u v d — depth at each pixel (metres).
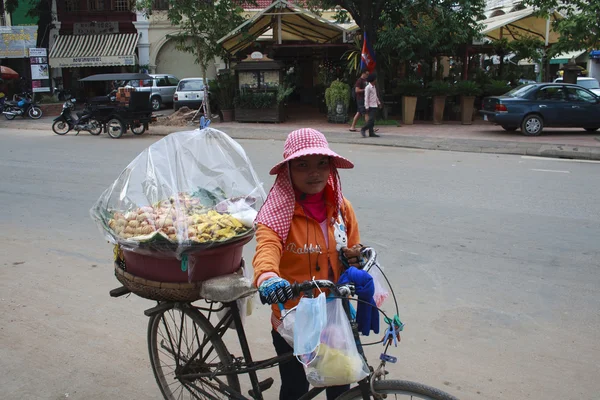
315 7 20.91
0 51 28.64
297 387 2.62
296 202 2.39
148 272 2.51
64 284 4.86
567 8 16.73
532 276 4.95
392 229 6.36
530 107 14.73
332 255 2.41
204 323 2.73
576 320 4.12
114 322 4.17
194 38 19.89
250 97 18.34
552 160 11.37
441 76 20.17
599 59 26.05
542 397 3.19
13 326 4.06
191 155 2.85
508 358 3.61
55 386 3.32
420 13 17.86
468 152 12.56
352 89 18.78
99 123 16.17
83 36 29.73
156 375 3.12
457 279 4.89
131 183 2.83
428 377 3.41
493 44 20.48
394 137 14.62
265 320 4.25
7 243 5.97
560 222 6.61
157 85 27.05
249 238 2.63
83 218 6.97
